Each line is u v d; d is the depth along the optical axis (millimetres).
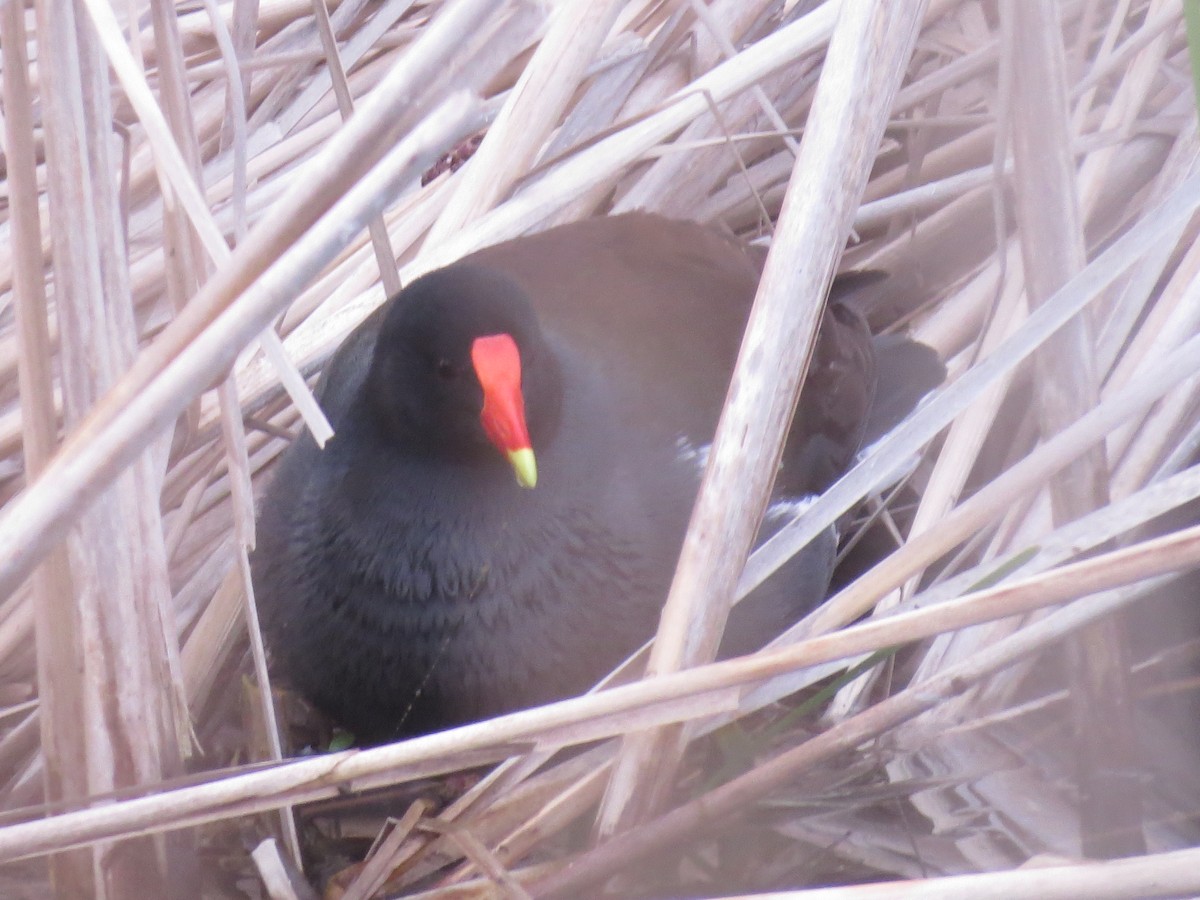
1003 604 3389
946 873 4602
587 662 5160
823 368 6113
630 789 4199
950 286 6902
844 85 4254
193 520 6047
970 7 7328
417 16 7016
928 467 6434
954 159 7066
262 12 6688
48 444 4000
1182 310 5512
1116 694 4750
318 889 4840
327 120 6402
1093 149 6262
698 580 4074
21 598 5195
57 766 4215
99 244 3957
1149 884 3256
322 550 5074
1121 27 7152
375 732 5305
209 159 6535
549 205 5598
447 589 4953
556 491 5023
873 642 3465
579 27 5750
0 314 5777
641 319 5688
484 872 4250
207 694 5445
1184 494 4133
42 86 3785
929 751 5125
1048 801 4863
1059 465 4164
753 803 4445
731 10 6703
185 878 4426
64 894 4340
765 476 4160
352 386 5277
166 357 3043
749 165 7184
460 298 4695
